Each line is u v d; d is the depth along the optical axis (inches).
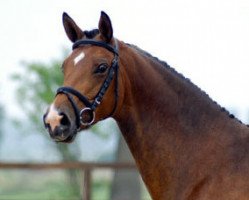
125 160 944.3
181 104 279.9
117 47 277.7
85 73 268.1
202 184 267.3
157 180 277.4
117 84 274.2
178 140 275.9
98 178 1056.8
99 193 1054.4
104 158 1016.2
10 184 802.2
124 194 953.5
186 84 283.3
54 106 262.2
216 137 273.4
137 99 280.8
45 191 823.1
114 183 957.8
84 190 594.2
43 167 577.9
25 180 809.5
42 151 990.4
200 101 280.7
